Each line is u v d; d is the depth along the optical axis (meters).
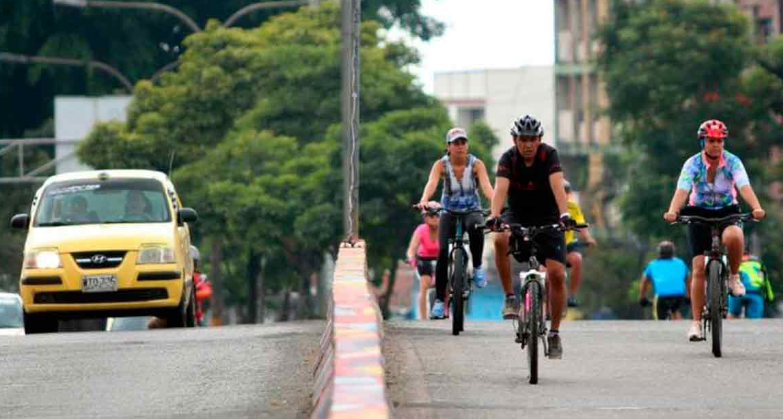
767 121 110.94
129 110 116.81
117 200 45.81
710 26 111.12
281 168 108.88
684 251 108.44
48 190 46.12
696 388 26.33
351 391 17.28
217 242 112.06
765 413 23.66
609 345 33.12
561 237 27.83
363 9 147.88
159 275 44.31
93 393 26.19
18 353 32.69
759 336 35.19
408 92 112.19
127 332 38.31
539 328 27.23
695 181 31.73
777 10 149.12
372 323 21.47
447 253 36.25
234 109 115.75
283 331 35.50
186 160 114.81
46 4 138.00
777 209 111.06
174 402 24.84
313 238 105.69
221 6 143.12
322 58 114.25
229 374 27.77
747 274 54.09
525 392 25.69
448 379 27.12
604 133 170.38
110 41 139.25
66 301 44.28
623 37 111.88
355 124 43.28
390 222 105.69
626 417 23.27
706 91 111.00
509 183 27.73
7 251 127.06
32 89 139.88
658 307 54.53
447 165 36.31
